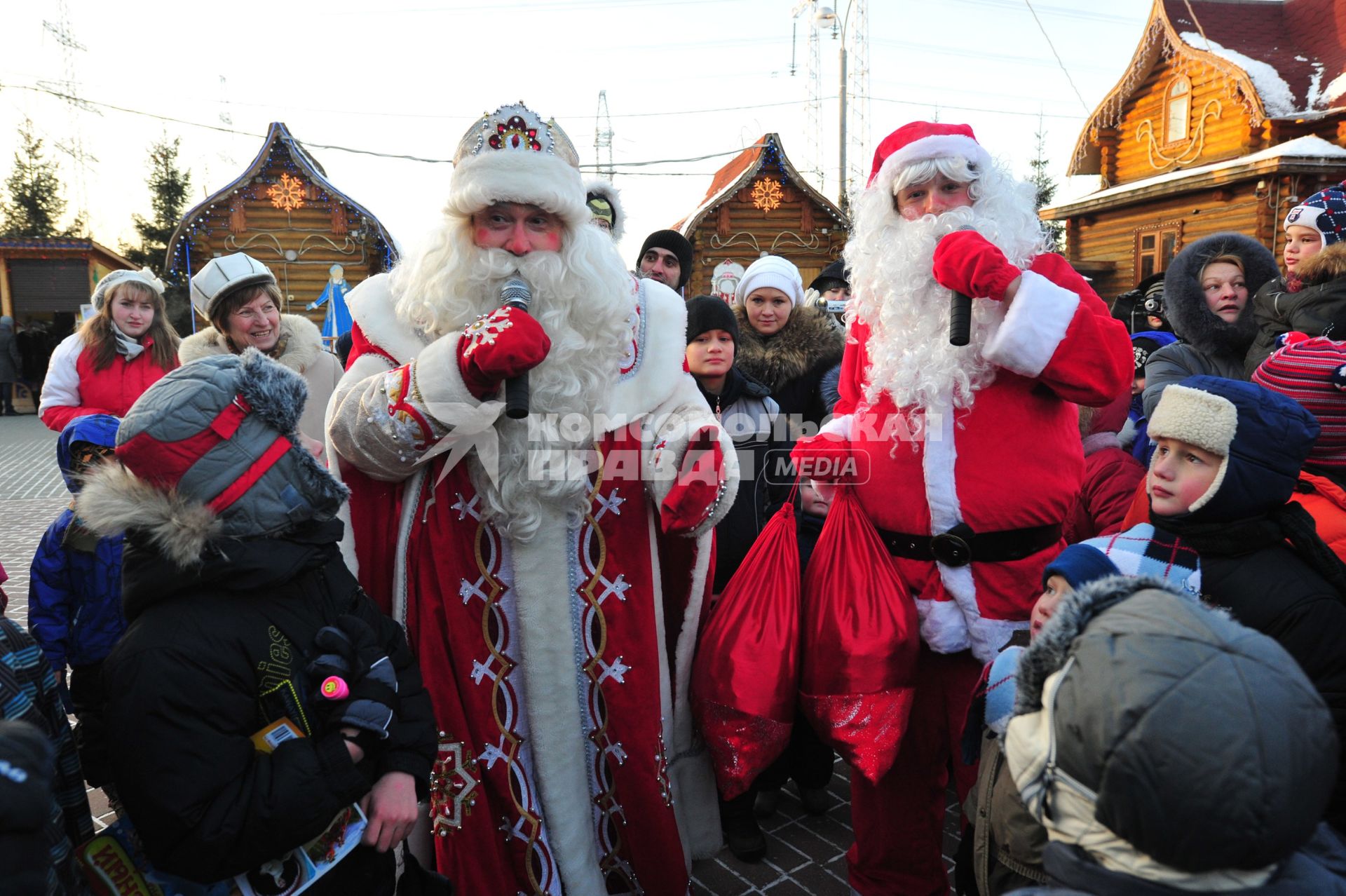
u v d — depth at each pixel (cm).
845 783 341
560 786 222
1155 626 100
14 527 745
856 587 229
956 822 306
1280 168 1247
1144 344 364
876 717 222
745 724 230
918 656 235
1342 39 1398
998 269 205
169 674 139
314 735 152
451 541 217
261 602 153
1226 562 172
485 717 216
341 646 157
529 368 190
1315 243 319
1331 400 229
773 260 367
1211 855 91
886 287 237
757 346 359
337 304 1434
